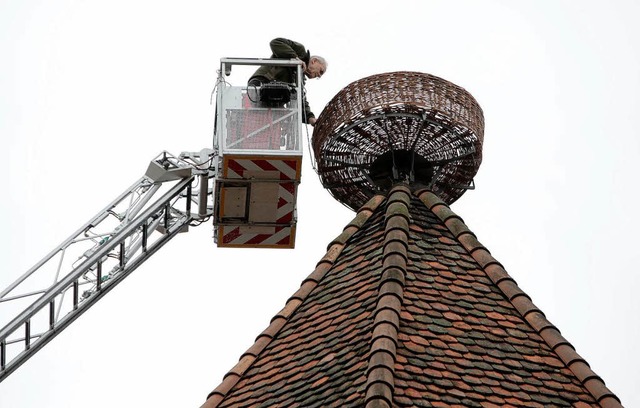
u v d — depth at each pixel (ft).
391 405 77.87
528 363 85.35
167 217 126.41
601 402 83.76
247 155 114.32
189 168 126.00
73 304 125.08
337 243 95.91
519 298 89.76
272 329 91.35
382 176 101.96
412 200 97.45
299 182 116.26
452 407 79.71
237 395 87.61
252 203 117.50
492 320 87.86
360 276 91.71
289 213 118.42
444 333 85.25
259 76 116.26
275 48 116.88
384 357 81.00
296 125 115.34
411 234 93.50
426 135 100.83
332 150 102.32
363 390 79.66
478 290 90.22
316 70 117.91
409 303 86.74
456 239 94.32
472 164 102.17
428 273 90.22
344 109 100.63
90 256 124.57
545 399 83.10
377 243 93.86
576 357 86.07
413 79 100.22
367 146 102.06
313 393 82.94
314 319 90.48
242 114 115.44
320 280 93.91
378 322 84.12
